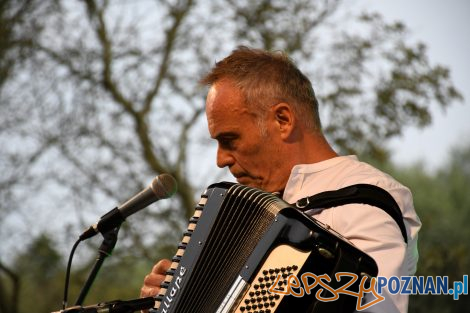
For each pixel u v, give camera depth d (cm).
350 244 721
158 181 996
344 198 825
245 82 923
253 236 778
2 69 3234
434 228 3566
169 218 3045
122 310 839
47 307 3244
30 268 3219
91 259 3070
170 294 811
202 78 961
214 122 928
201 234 813
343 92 3133
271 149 916
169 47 3244
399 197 853
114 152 3206
